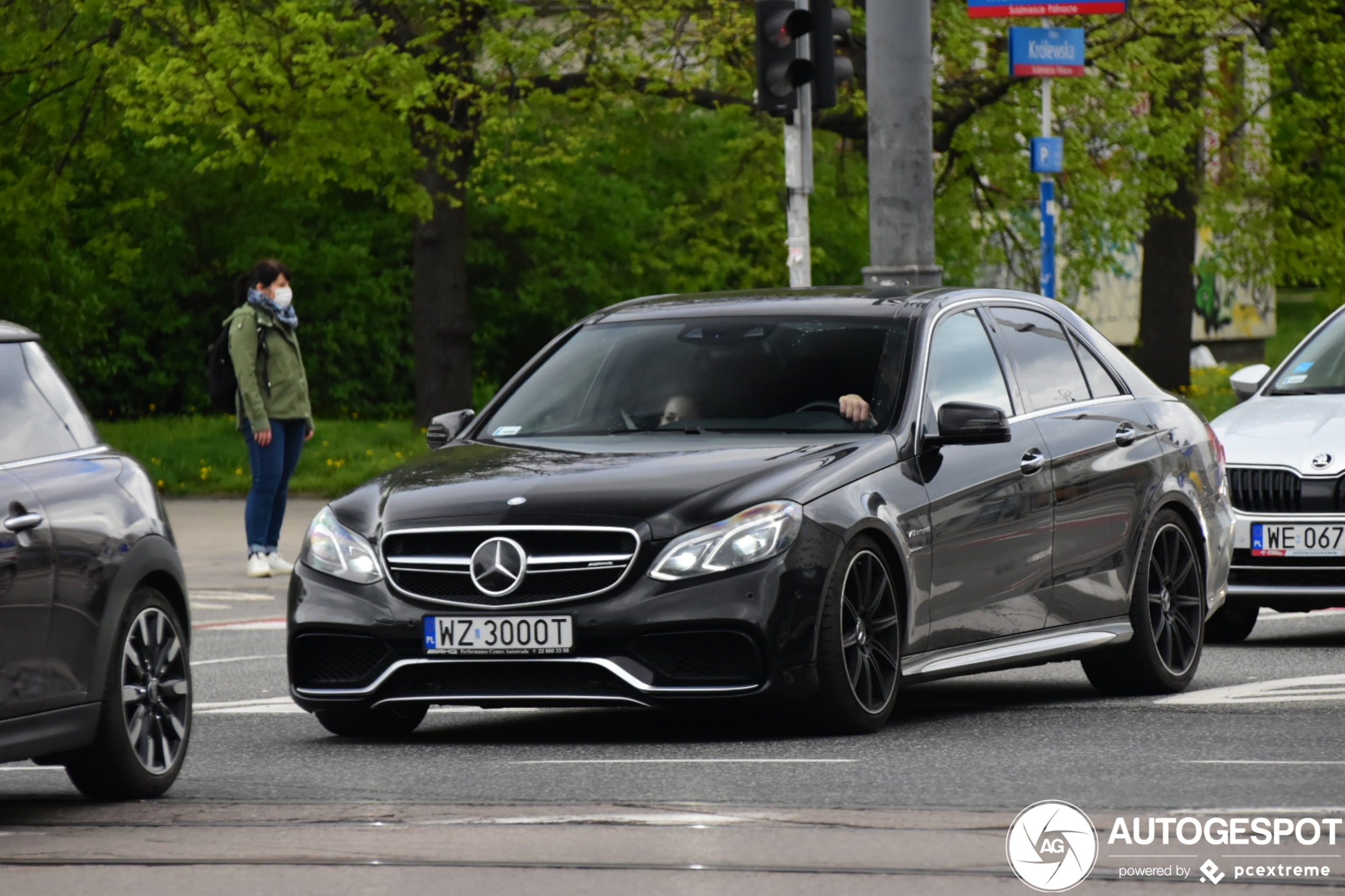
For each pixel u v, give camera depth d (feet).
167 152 337.93
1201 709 77.51
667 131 248.52
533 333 381.81
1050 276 154.71
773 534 67.15
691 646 66.85
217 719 81.71
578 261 371.76
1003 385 80.53
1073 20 235.20
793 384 76.38
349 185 219.61
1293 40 260.01
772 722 74.02
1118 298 473.26
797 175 141.49
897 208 138.00
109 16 228.22
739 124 278.46
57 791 64.54
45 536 57.67
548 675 67.62
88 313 290.76
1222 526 90.17
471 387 249.96
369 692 69.41
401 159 222.28
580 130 233.96
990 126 242.37
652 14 222.28
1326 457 101.14
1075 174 242.99
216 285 354.13
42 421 60.75
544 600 67.15
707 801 56.54
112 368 342.44
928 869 46.96
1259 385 113.60
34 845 53.16
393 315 361.30
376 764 66.95
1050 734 70.18
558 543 67.56
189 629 64.69
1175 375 301.02
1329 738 67.92
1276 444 102.63
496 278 374.43
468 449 76.13
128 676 61.52
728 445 72.54
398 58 210.59
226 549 166.30
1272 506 101.65
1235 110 269.85
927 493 73.26
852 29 234.79
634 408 77.05
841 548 68.28
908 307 79.46
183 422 273.95
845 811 54.44
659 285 374.84
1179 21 232.32
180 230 341.82
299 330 355.36
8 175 245.24
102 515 60.49
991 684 89.66
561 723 77.15
